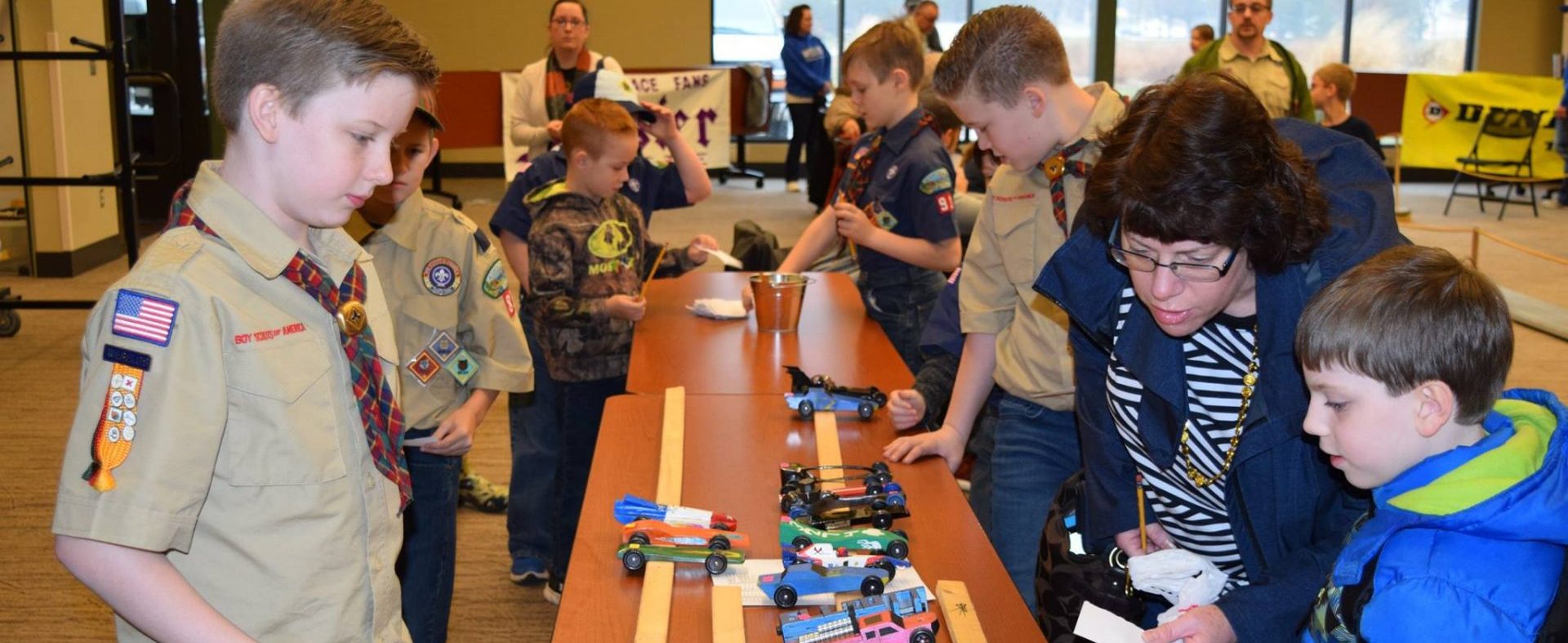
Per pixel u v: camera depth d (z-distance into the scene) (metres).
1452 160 9.68
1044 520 2.04
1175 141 1.25
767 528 1.55
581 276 2.68
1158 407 1.51
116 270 6.61
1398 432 1.14
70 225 6.37
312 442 1.25
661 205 3.24
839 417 2.04
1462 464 1.11
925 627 1.25
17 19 6.01
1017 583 2.01
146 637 1.23
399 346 1.99
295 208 1.21
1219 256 1.29
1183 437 1.48
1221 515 1.57
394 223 1.99
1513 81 9.49
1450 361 1.10
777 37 11.42
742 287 3.23
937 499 1.69
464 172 11.29
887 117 2.87
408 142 1.90
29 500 3.40
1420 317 1.11
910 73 2.83
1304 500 1.41
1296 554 1.41
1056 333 2.00
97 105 6.66
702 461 1.81
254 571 1.22
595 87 3.19
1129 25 11.62
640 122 3.16
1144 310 1.48
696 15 11.23
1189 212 1.25
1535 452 1.11
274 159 1.19
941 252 2.79
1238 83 1.30
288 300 1.26
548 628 2.79
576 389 2.69
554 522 2.79
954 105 2.02
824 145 9.16
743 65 9.71
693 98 8.70
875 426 2.00
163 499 1.11
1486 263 7.30
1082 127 1.94
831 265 3.78
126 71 4.88
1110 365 1.57
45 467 3.66
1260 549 1.46
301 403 1.24
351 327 1.30
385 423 1.35
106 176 4.95
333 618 1.27
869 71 2.81
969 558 1.49
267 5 1.17
